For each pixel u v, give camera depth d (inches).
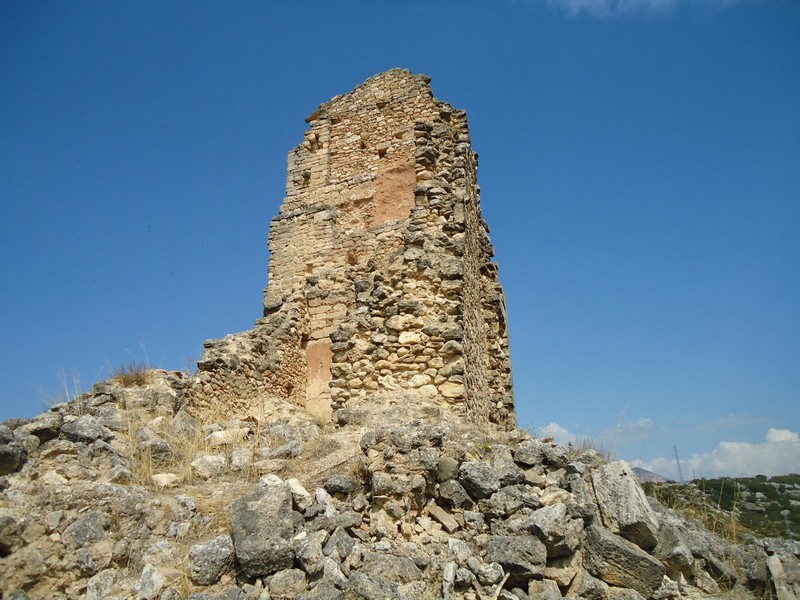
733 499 383.6
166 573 230.2
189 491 294.0
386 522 266.7
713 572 283.4
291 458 341.1
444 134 605.0
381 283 464.8
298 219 729.6
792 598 256.4
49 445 303.6
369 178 728.3
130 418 372.5
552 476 301.0
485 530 274.2
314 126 780.6
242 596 222.7
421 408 389.1
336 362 452.1
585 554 266.8
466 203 532.7
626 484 285.9
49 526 234.7
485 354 624.4
